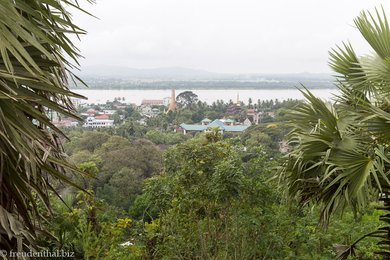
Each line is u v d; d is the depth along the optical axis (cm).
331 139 388
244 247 458
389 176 370
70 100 280
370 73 421
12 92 210
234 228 468
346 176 362
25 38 209
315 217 465
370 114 385
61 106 243
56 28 251
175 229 488
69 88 281
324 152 384
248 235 463
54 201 414
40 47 213
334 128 389
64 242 403
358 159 362
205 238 488
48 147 248
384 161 368
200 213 489
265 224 457
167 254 477
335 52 444
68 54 256
